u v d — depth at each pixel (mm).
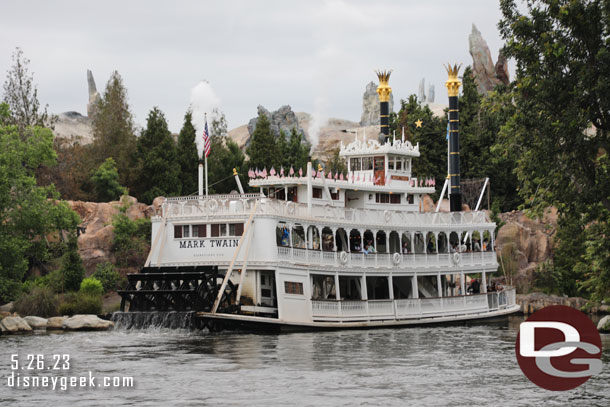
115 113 113688
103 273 75438
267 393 33125
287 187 60688
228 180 102562
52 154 74125
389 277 61188
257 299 54250
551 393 34031
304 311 54594
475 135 112500
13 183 68438
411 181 69062
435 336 53688
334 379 36219
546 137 40969
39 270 75750
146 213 87688
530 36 42125
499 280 87250
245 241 53781
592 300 44812
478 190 109312
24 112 102500
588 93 40562
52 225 72250
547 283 86688
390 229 62250
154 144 103625
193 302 52188
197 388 34094
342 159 107250
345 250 62406
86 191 101375
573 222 45531
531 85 41562
